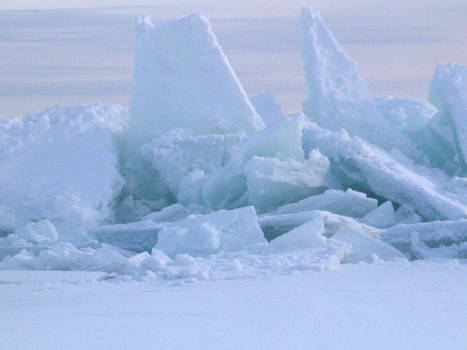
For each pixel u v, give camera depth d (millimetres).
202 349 10867
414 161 51625
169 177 48312
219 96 52312
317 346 11156
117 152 50094
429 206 39969
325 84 52969
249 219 33000
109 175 47156
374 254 28969
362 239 30641
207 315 14742
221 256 29891
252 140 44875
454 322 13742
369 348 11039
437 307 15961
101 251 28953
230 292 19062
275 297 17859
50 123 51469
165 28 53812
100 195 45969
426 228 32750
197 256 31422
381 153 48000
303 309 15609
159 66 52781
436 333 12445
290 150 44125
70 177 46812
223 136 48719
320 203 39531
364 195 39281
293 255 28000
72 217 44562
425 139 52594
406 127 58219
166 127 51938
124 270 27375
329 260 26656
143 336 12062
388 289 19516
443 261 28734
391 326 13234
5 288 22578
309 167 42750
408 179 41406
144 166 51188
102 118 51875
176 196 48625
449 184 44281
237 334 12266
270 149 44000
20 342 11570
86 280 25203
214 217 33469
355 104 52812
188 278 23188
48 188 45812
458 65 52594
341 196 39125
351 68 53750
